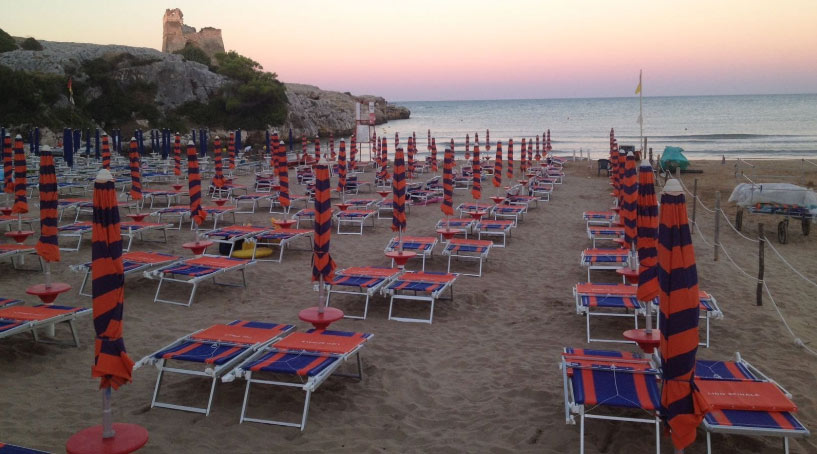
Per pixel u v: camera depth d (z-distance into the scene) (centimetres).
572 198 2047
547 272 1066
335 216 1423
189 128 5844
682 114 9806
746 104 13250
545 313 838
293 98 7294
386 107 11569
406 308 858
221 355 541
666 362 373
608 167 2739
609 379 486
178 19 10344
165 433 498
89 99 5447
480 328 778
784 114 9125
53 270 1038
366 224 1540
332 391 584
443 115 13225
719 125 7081
